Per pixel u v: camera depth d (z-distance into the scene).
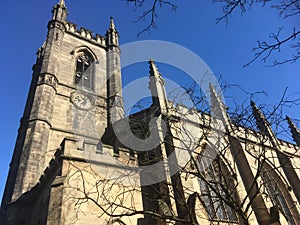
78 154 19.30
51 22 48.81
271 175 28.89
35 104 33.75
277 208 24.23
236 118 12.26
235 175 13.73
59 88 39.50
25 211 23.31
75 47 48.97
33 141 29.36
